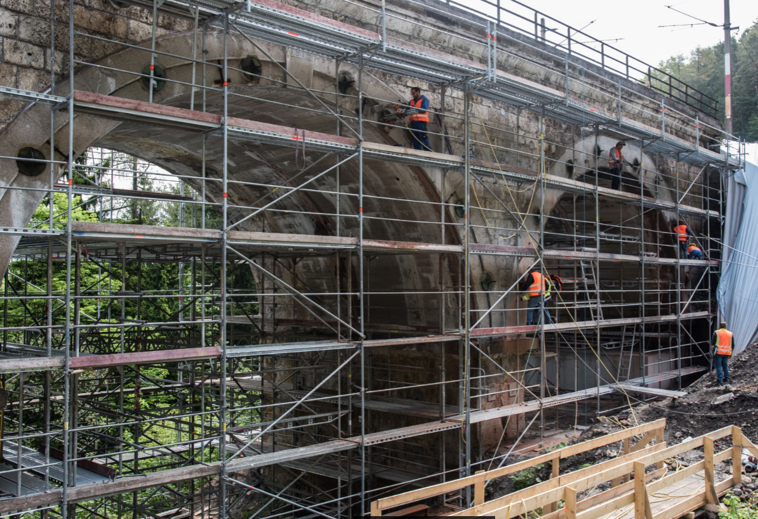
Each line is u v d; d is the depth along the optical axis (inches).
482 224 624.7
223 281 414.6
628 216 911.7
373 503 319.3
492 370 630.5
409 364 678.5
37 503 349.7
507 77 543.5
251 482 776.9
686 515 408.2
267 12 410.9
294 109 549.6
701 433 586.2
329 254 615.2
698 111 962.1
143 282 1040.8
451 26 579.5
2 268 361.1
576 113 655.1
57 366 353.7
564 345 907.4
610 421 630.5
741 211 905.5
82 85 385.1
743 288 872.3
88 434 580.4
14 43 363.3
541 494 333.1
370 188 634.2
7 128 361.1
